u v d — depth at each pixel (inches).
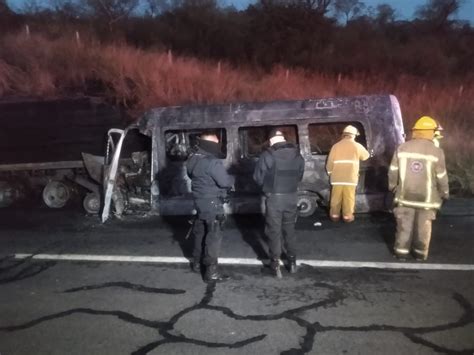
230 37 812.6
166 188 302.8
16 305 185.8
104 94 559.2
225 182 196.7
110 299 188.9
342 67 752.3
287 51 786.8
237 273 213.0
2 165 347.6
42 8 908.6
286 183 201.5
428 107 549.0
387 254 231.8
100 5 906.7
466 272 206.7
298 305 178.9
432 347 147.5
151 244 257.6
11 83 572.4
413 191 213.5
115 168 301.4
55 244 263.1
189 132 314.2
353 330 159.0
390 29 965.2
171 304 182.9
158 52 741.9
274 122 297.1
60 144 412.5
